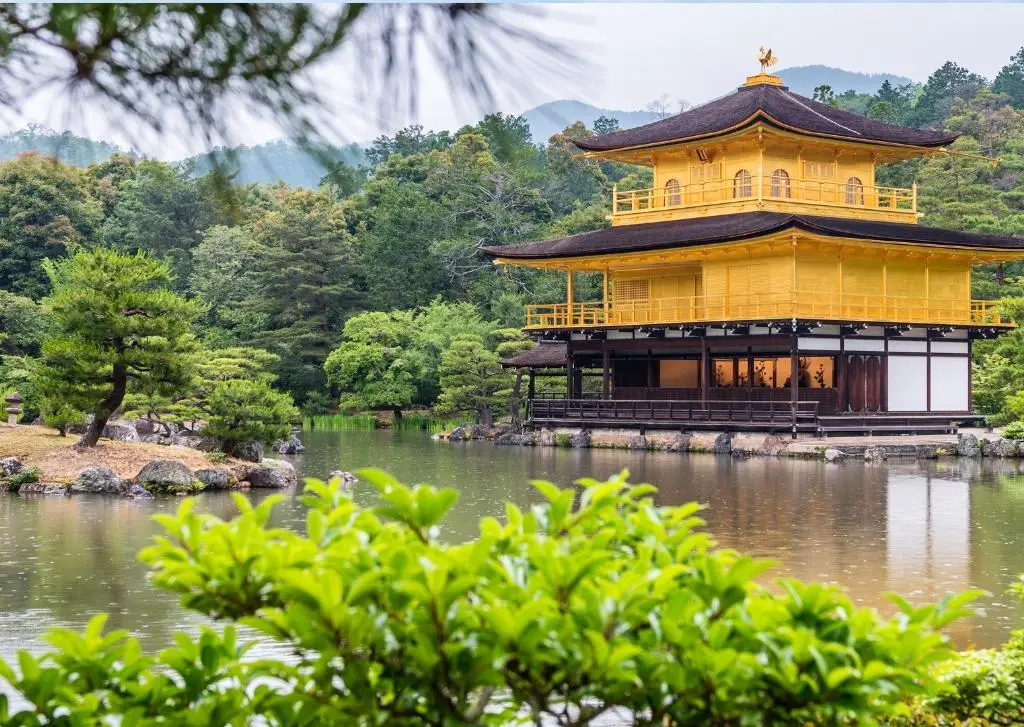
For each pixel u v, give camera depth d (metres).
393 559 4.80
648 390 55.47
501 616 4.66
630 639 5.11
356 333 75.69
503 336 72.44
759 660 5.03
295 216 80.50
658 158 57.78
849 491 31.86
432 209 85.81
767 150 53.75
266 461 35.47
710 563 5.29
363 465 41.62
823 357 50.78
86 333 32.72
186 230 82.75
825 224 49.81
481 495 31.06
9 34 3.73
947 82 144.12
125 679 5.48
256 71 3.79
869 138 54.12
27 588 17.20
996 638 14.20
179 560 5.21
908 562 19.66
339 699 5.14
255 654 12.58
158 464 31.20
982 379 56.28
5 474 31.31
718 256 52.34
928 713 7.99
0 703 5.23
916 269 53.75
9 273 74.88
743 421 49.34
